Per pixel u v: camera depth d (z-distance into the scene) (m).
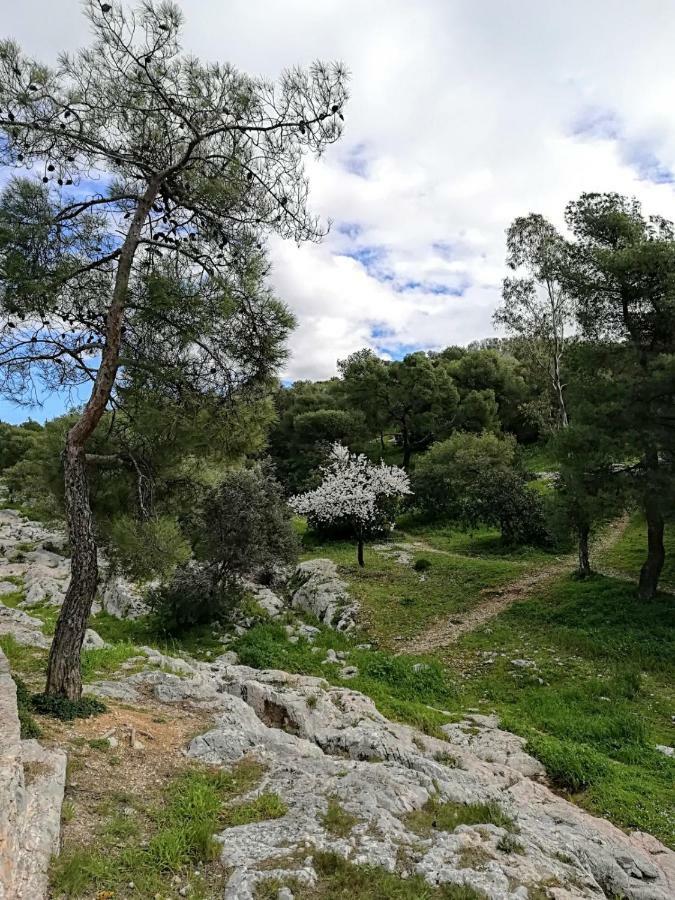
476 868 4.83
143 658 11.05
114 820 5.00
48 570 24.33
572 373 19.28
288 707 9.01
